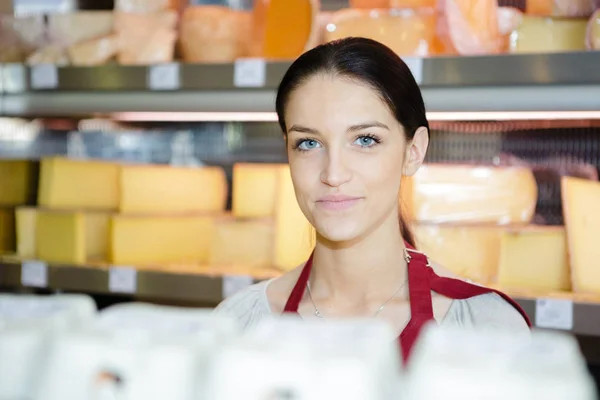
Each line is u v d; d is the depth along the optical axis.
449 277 1.06
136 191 1.93
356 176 0.95
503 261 1.69
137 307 0.58
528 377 0.40
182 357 0.46
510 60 1.42
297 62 0.99
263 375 0.43
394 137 0.98
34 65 1.80
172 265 1.89
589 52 1.37
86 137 2.78
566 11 1.56
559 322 1.46
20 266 1.89
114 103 1.78
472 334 0.49
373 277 1.02
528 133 2.17
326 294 1.05
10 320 0.53
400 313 1.01
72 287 1.83
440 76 1.46
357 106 0.94
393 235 1.03
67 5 2.34
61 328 0.52
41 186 2.01
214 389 0.44
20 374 0.50
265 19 1.71
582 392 0.41
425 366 0.43
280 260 1.80
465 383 0.41
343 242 1.01
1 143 2.86
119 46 1.81
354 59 0.95
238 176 1.88
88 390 0.47
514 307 1.03
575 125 2.10
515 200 1.70
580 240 1.60
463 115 1.67
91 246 1.96
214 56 1.78
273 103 1.64
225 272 1.74
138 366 0.47
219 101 1.68
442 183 1.71
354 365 0.42
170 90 1.72
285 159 2.52
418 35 1.57
